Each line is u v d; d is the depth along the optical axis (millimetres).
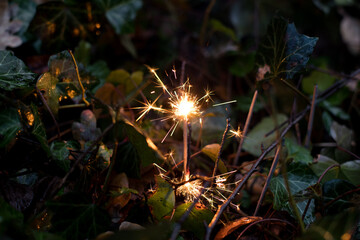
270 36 680
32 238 541
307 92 923
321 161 723
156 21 1283
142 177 687
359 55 1229
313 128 844
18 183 610
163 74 785
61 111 770
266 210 699
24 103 632
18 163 633
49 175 636
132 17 885
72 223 571
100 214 583
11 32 817
